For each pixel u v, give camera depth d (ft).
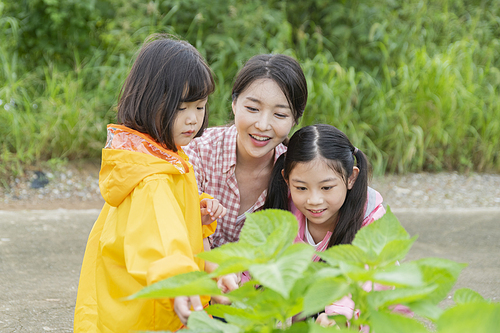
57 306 7.20
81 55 15.31
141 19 15.15
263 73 5.19
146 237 3.82
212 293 2.37
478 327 1.98
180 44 4.71
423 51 15.56
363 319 2.36
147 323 4.06
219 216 5.00
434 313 2.30
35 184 12.37
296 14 16.89
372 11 16.07
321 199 4.99
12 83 13.51
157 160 4.24
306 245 2.35
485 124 15.70
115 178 4.22
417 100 15.12
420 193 13.47
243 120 5.26
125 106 4.63
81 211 11.16
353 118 14.74
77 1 14.44
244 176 5.90
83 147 13.83
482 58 17.20
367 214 5.48
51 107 13.57
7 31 14.94
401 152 14.92
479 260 9.48
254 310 2.43
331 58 15.79
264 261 2.39
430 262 2.46
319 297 2.19
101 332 4.16
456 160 15.65
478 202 12.97
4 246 9.16
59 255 9.00
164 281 2.41
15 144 13.17
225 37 14.79
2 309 7.00
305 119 14.34
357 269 2.23
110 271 4.18
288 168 5.14
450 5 19.38
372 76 15.75
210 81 4.66
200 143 5.88
